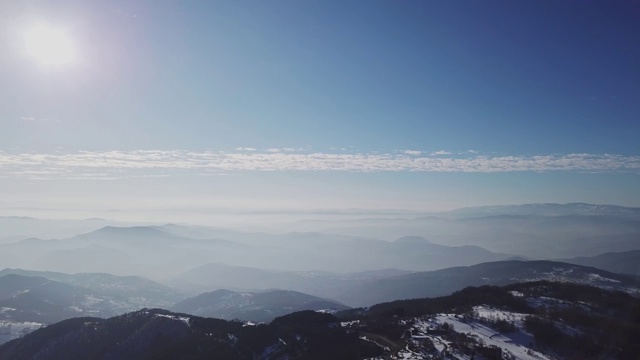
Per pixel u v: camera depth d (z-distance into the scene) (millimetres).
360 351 110625
